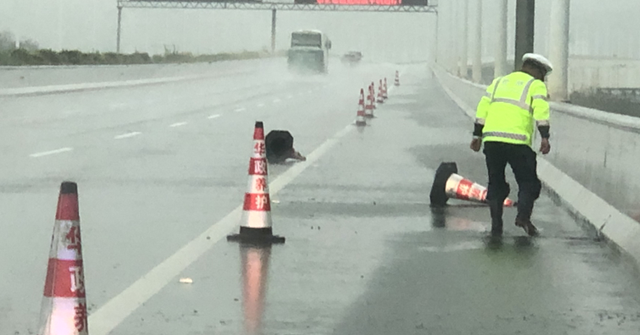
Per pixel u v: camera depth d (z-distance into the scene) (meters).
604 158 12.52
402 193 15.29
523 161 11.61
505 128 11.62
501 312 7.84
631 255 9.91
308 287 8.60
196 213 12.84
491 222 12.41
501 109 11.67
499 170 11.78
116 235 11.12
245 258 9.88
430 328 7.28
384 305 7.99
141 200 13.98
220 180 16.48
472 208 13.89
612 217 11.49
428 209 13.68
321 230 11.71
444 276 9.21
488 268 9.65
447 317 7.63
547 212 13.88
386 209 13.59
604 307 8.09
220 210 13.12
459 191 13.88
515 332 7.23
